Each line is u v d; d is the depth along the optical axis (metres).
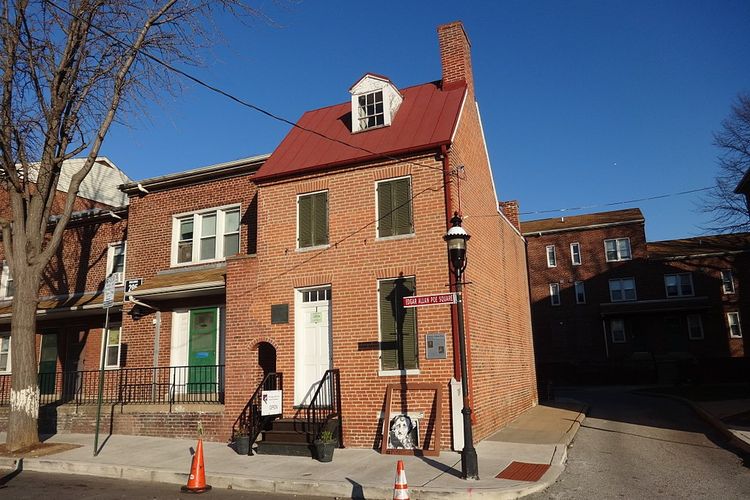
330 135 14.81
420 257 12.13
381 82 14.40
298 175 13.76
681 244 39.88
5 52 12.11
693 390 25.00
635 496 7.84
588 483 8.64
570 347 38.44
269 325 13.20
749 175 21.45
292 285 13.20
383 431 11.34
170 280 15.62
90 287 18.53
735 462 9.88
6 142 12.45
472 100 15.12
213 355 15.07
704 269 36.38
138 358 15.79
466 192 13.27
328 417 11.55
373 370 11.98
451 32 15.36
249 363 13.12
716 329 35.31
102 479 10.09
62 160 13.24
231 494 8.80
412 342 11.84
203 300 15.38
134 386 15.20
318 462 10.35
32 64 12.29
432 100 14.62
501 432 13.16
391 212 12.67
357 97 14.59
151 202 17.45
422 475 9.06
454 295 9.55
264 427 12.03
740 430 12.23
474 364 12.12
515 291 18.19
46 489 9.15
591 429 14.19
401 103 14.92
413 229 12.36
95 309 17.25
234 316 13.54
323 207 13.45
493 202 16.22
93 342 18.14
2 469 11.08
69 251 19.30
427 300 9.73
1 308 19.75
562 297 39.31
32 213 12.98
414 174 12.60
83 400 15.65
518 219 20.17
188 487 9.05
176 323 15.76
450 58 15.24
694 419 15.76
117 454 11.50
